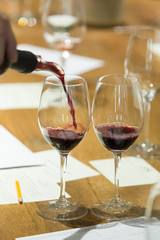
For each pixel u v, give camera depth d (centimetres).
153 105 199
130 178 142
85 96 123
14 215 120
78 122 123
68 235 111
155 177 143
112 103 123
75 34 237
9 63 114
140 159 155
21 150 157
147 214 86
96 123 125
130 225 116
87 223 117
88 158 155
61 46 238
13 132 171
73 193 133
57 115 122
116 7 312
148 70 165
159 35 197
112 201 127
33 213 121
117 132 122
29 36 289
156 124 183
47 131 124
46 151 159
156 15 344
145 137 170
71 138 122
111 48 271
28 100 202
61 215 120
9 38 110
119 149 125
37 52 258
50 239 109
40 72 240
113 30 306
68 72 229
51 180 140
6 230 113
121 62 247
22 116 186
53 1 233
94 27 311
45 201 127
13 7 349
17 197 129
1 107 193
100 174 144
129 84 124
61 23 234
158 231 83
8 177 140
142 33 191
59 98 122
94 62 246
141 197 131
